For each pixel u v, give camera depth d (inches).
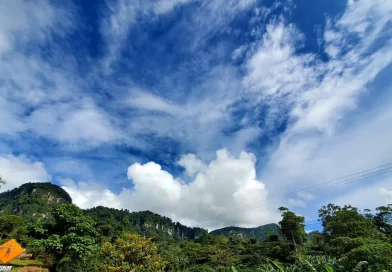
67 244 920.3
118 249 799.1
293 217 2091.5
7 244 526.6
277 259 1886.1
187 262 2068.2
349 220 1382.9
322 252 1644.9
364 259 597.9
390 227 1771.7
